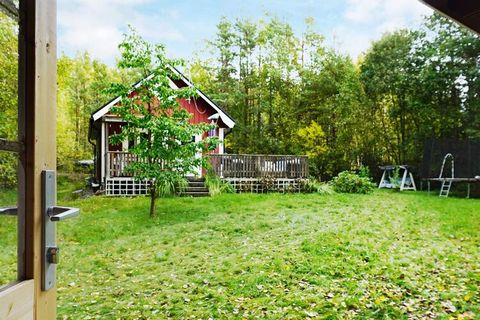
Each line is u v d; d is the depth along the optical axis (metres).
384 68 19.56
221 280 4.75
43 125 0.99
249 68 25.34
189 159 9.39
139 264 5.68
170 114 10.18
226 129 16.28
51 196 1.02
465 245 6.41
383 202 12.05
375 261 5.38
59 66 19.34
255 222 8.62
